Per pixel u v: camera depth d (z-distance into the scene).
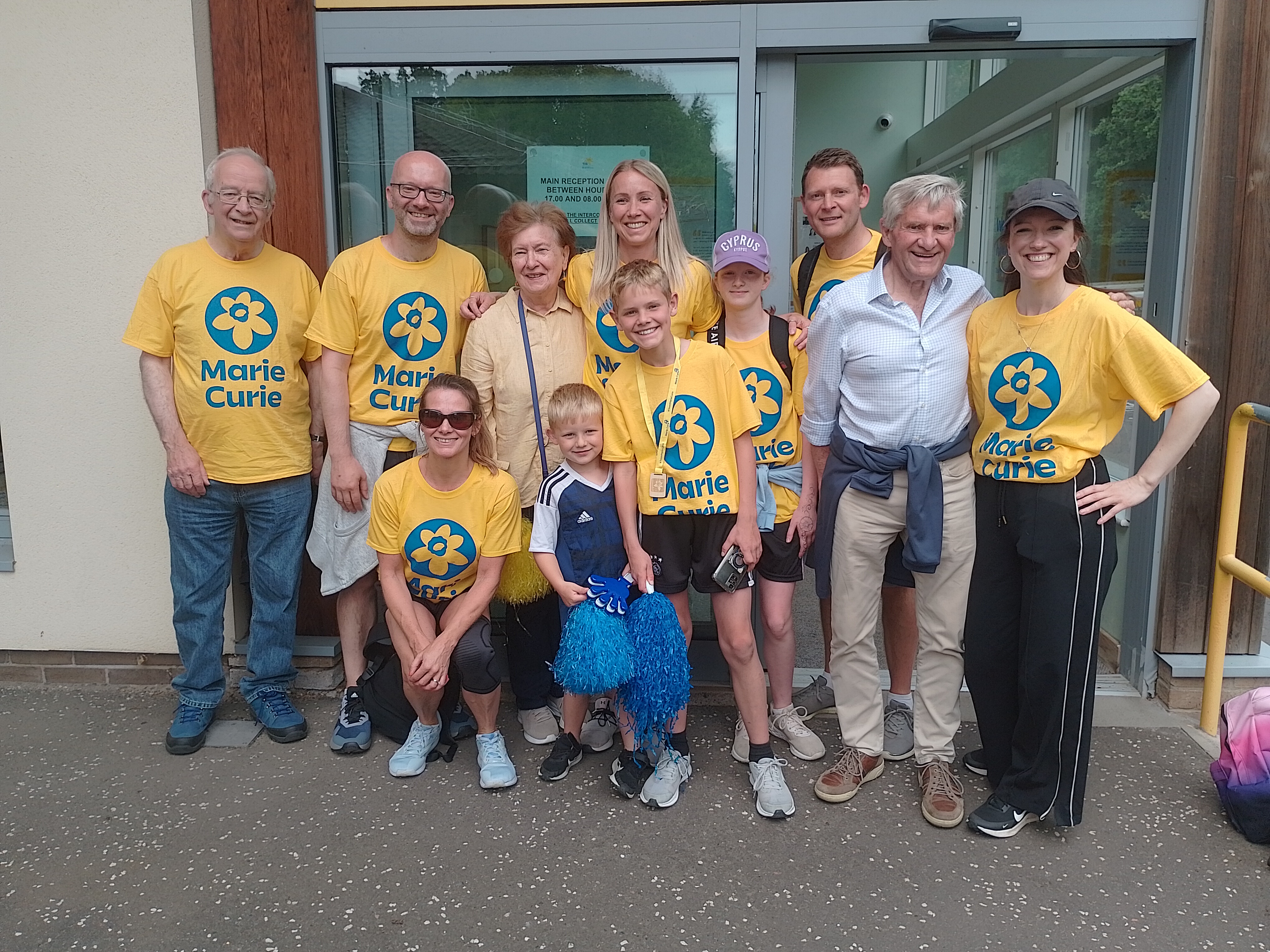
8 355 3.31
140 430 3.33
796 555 2.82
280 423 2.93
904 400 2.41
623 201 2.62
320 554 3.04
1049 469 2.27
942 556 2.50
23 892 2.26
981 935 2.10
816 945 2.07
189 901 2.23
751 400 2.66
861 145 7.73
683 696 2.52
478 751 2.80
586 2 3.05
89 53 3.11
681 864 2.36
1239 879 2.29
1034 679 2.34
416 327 2.89
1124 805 2.61
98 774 2.84
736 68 3.10
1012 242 2.21
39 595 3.46
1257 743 2.42
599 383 2.79
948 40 2.99
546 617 3.00
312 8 3.10
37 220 3.22
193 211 3.19
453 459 2.66
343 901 2.23
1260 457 3.08
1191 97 2.96
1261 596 3.18
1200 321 3.03
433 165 2.75
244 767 2.88
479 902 2.22
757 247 2.58
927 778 2.61
